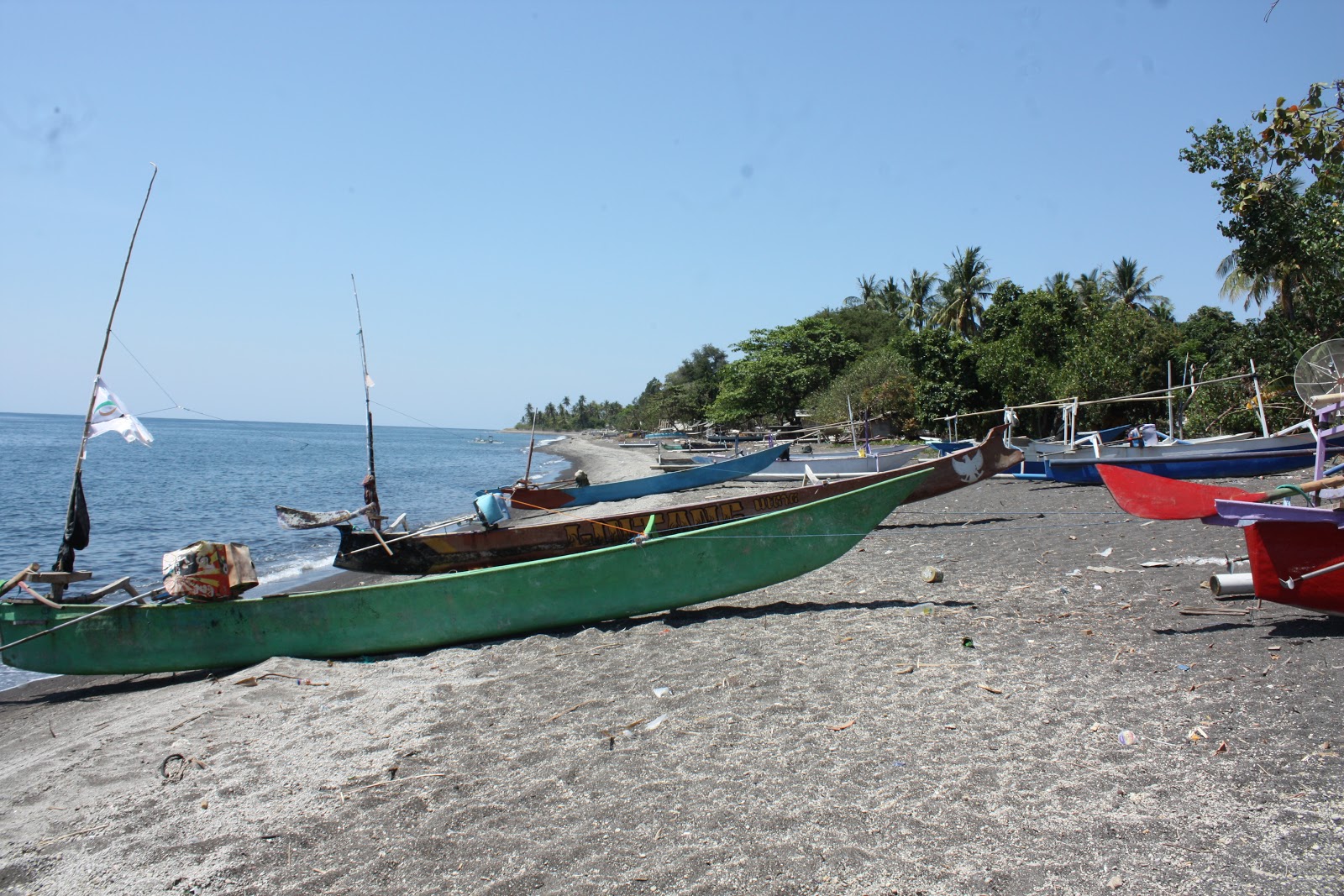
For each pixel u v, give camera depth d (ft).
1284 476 55.26
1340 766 14.43
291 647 26.76
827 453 122.01
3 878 14.39
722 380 226.99
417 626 26.73
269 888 13.53
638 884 12.69
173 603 27.22
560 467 169.89
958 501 57.41
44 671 27.02
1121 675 19.60
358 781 17.12
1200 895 11.44
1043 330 103.09
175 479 124.88
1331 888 11.33
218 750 19.44
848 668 21.61
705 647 24.50
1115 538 37.96
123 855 14.90
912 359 123.95
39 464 154.51
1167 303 155.63
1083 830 13.26
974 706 18.49
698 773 16.28
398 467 172.24
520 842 14.24
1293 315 73.46
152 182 27.76
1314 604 20.71
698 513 35.68
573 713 19.89
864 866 12.72
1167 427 87.97
